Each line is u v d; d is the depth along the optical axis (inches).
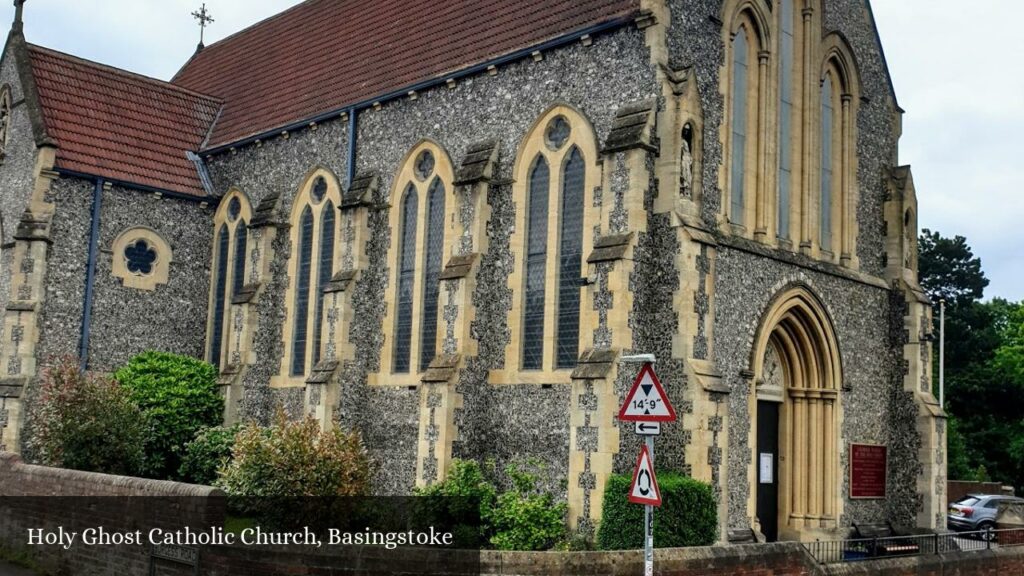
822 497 920.9
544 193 872.9
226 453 999.6
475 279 879.1
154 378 1066.7
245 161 1215.6
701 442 746.2
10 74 1224.2
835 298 957.8
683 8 828.0
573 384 767.7
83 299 1130.0
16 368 1072.8
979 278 2271.2
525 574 536.1
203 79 1519.4
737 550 601.6
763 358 890.7
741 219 882.1
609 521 720.3
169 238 1210.0
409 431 940.6
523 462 834.2
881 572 705.6
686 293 764.0
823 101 1005.8
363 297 1003.3
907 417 999.6
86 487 704.4
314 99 1162.6
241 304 1109.1
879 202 1052.5
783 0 962.1
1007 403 2015.3
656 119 794.8
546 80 881.5
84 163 1149.7
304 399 1050.1
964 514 1310.3
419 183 989.2
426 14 1118.4
